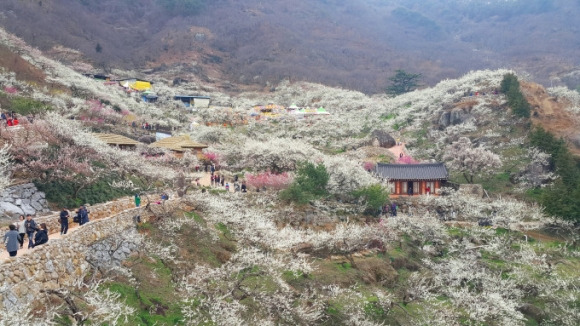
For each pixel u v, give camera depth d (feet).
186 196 115.96
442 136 247.70
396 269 123.34
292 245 112.98
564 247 139.95
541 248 140.36
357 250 125.08
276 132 292.81
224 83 540.93
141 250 86.22
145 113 303.27
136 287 73.51
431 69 609.42
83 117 216.33
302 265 100.78
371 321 92.48
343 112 356.79
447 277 115.75
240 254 90.07
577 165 199.00
